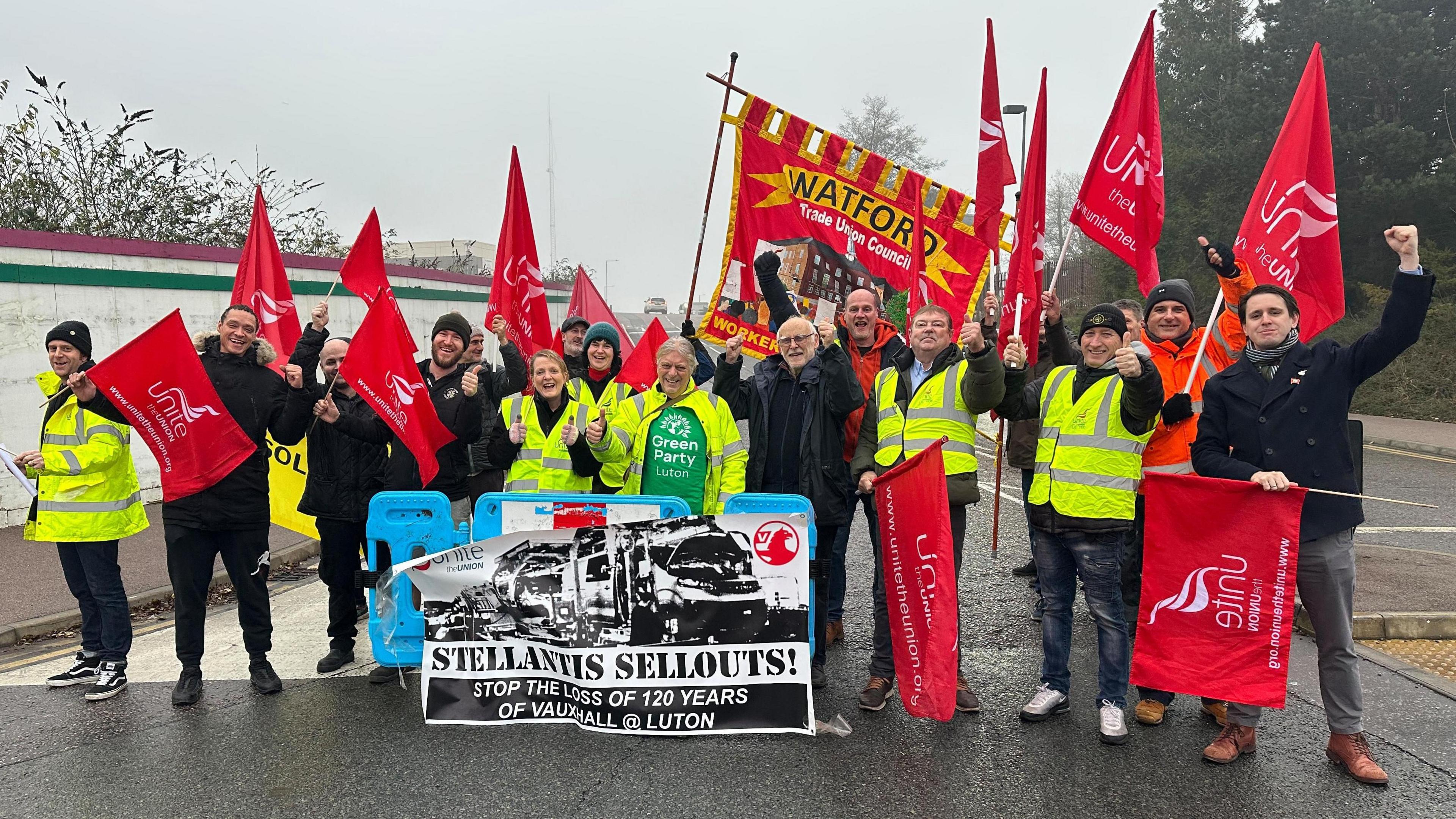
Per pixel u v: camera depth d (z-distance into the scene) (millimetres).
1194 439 5062
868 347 5746
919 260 5625
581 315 8461
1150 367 4055
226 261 10781
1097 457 4246
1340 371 3873
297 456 7258
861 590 6816
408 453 5375
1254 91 23500
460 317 5668
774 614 4340
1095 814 3490
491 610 4438
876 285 6613
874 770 3889
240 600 4816
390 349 5023
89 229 11617
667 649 4344
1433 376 19969
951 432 4605
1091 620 6012
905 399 4875
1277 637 3893
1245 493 3936
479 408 5586
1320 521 3824
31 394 8656
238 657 5430
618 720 4293
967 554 7707
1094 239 5570
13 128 11219
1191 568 4035
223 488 4664
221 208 13586
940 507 4215
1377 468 13391
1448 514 9633
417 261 23453
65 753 4074
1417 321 3631
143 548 7941
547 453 5277
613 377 5945
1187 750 4066
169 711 4562
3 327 8422
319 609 6508
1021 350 4484
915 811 3520
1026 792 3670
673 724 4281
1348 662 3818
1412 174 21578
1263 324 4008
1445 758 3914
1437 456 14719
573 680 4379
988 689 4805
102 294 9320
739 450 5043
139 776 3850
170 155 12586
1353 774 3742
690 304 5820
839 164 6555
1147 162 5352
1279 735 4203
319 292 13188
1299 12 22797
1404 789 3656
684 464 5008
